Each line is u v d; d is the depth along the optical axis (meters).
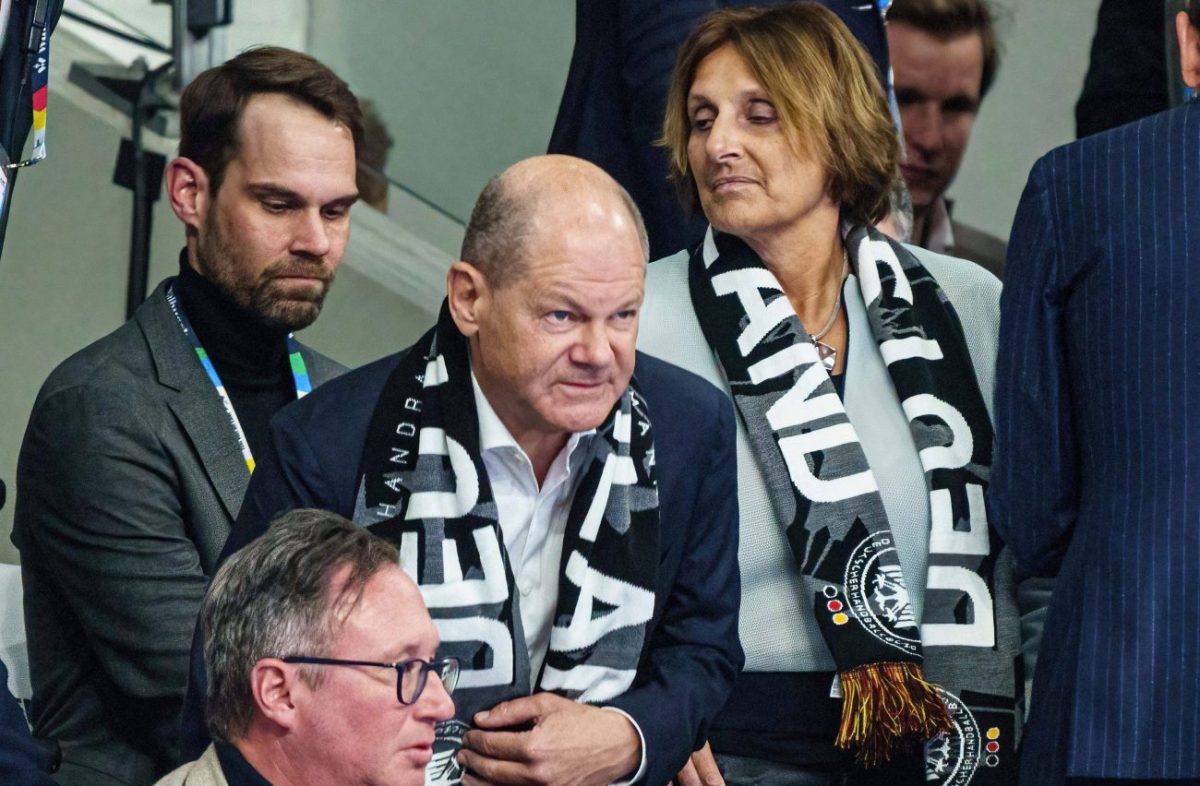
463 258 7.07
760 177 8.94
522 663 7.40
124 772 9.17
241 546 7.45
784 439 8.81
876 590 8.61
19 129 8.53
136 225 14.77
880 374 9.20
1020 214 8.38
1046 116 14.86
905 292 9.28
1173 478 7.68
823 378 8.93
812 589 8.59
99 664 9.34
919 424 9.00
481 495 7.31
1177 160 7.88
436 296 15.26
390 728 6.41
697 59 9.15
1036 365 8.24
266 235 9.38
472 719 7.33
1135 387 7.80
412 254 15.26
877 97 9.12
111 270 14.75
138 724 9.21
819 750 8.75
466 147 15.45
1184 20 8.01
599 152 11.23
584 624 7.43
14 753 7.00
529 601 7.56
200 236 9.52
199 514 9.25
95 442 9.10
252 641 6.38
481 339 7.05
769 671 8.80
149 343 9.46
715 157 8.93
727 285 9.16
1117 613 7.70
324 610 6.38
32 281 14.55
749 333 9.02
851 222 9.42
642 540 7.53
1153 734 7.54
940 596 8.80
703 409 7.87
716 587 7.89
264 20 15.12
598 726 7.26
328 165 9.45
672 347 9.17
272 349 9.72
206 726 7.02
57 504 9.12
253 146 9.34
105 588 9.03
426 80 15.35
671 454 7.73
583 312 6.84
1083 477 8.19
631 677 7.54
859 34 10.80
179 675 8.93
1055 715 7.97
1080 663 7.73
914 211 14.98
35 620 9.46
